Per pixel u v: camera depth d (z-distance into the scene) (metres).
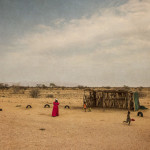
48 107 24.52
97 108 24.92
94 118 16.45
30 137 9.23
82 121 14.78
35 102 30.91
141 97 47.72
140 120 15.70
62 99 38.78
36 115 17.17
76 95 53.72
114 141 9.06
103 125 13.20
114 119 16.02
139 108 24.16
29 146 7.83
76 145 8.25
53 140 8.92
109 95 26.58
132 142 8.96
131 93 23.97
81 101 34.75
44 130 11.00
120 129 11.91
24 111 19.72
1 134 9.34
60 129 11.52
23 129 10.87
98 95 27.52
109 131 11.27
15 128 10.95
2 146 7.59
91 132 10.90
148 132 11.23
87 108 24.47
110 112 20.83
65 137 9.59
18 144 8.01
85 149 7.74
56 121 14.46
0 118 13.92
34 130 10.82
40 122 13.64
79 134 10.34
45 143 8.38
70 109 23.09
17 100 33.44
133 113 20.20
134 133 10.88
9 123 12.30
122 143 8.75
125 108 24.86
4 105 24.88
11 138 8.81
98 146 8.20
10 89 88.31
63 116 17.33
